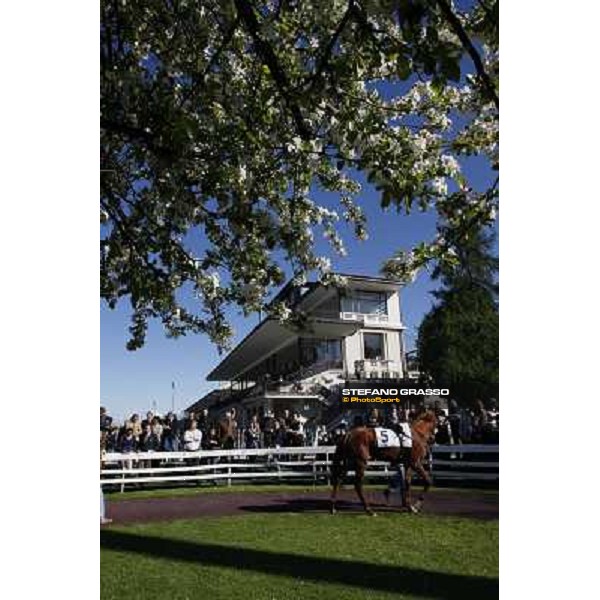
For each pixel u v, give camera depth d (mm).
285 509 9156
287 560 5578
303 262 6125
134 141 5949
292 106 4961
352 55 4395
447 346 11930
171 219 6363
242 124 5730
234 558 5633
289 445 13867
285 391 21734
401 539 6703
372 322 16938
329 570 5246
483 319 11344
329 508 9227
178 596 4469
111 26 5938
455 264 4953
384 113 5152
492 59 4121
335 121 4879
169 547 6117
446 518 8133
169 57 6246
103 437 9211
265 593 4594
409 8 3258
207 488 12117
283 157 5660
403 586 4801
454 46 3326
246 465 12867
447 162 4566
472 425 12078
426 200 4625
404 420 12094
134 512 8953
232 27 5250
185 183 5879
